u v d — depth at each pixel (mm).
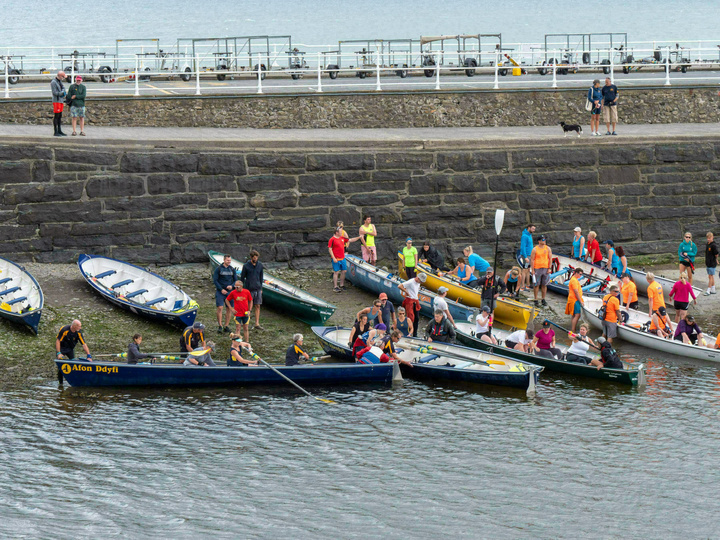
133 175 35906
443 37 58438
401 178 38156
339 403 25484
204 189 36500
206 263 36844
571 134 40906
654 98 45562
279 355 28859
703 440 22828
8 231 35125
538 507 19672
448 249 38875
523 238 36062
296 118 42438
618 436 23141
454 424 24000
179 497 20000
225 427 23641
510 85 46375
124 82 50969
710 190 40969
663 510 19516
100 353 28172
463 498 20078
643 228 40594
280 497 20094
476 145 38812
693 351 29188
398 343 28953
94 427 23344
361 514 19375
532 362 28344
